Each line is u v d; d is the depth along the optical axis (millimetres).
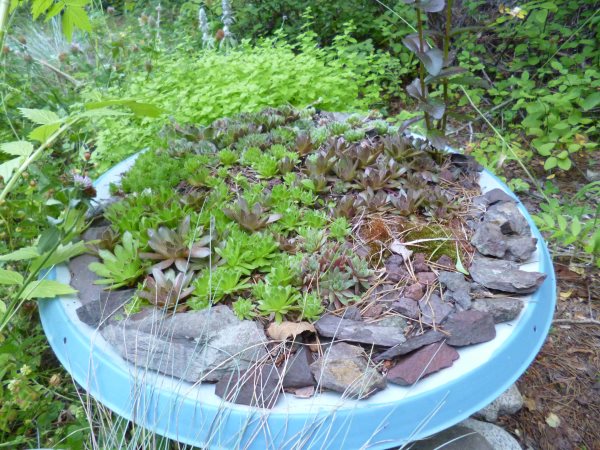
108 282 1625
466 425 1762
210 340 1379
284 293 1426
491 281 1601
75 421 1864
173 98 2994
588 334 2398
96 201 1970
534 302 1577
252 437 1247
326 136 2449
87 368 1444
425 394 1301
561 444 1927
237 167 2258
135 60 3496
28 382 1755
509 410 1981
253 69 3193
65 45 4516
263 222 1780
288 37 5047
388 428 1273
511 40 4355
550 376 2193
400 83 4578
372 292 1586
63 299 1633
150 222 1785
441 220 1919
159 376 1372
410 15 4426
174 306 1499
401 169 2098
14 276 1611
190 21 5215
